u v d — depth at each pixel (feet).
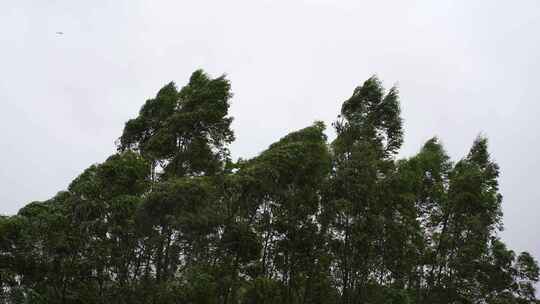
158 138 137.08
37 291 121.49
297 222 126.52
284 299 122.31
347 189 125.29
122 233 122.62
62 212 126.72
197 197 115.85
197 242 119.65
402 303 127.03
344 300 125.49
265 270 128.06
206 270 115.96
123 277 123.34
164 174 139.33
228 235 117.91
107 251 122.42
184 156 137.69
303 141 128.57
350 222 125.18
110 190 126.00
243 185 116.57
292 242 124.98
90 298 122.72
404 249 131.85
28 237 123.24
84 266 121.60
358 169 126.82
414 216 135.95
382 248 129.08
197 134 139.13
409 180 133.18
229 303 119.96
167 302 110.01
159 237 121.60
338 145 137.28
